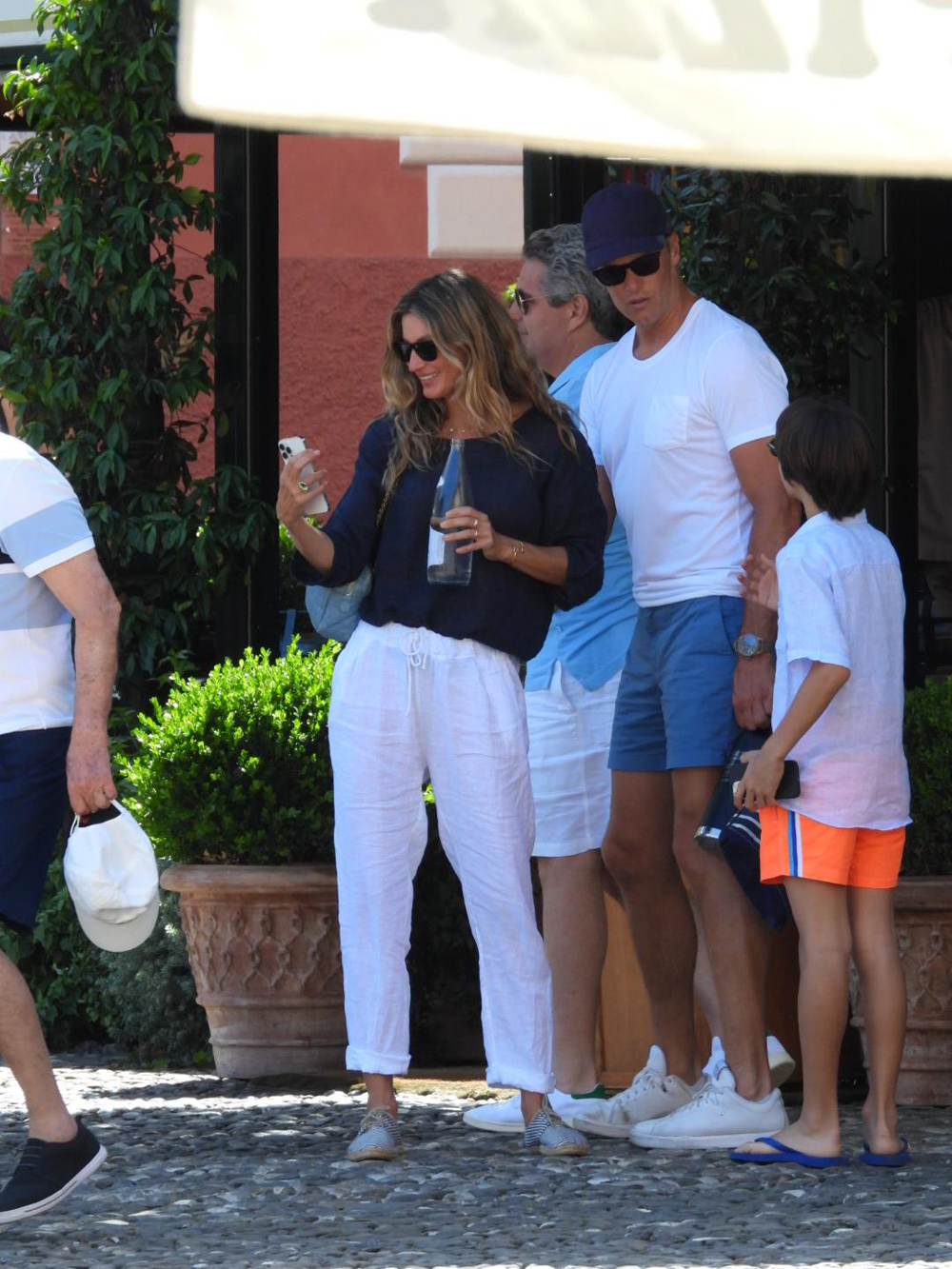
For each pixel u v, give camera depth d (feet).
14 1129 56.24
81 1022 77.51
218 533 83.51
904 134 21.21
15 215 84.53
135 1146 53.26
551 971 54.60
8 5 88.22
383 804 49.96
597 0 20.99
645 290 52.70
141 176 82.64
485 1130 55.11
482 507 49.49
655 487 52.90
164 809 66.69
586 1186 47.01
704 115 21.04
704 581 52.21
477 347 49.44
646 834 54.03
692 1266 37.93
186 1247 40.73
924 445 85.35
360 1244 40.73
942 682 67.46
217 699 67.21
